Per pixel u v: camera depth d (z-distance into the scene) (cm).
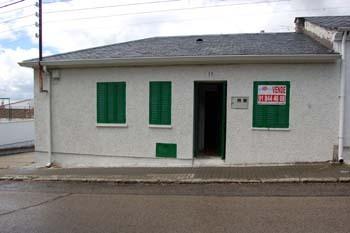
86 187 865
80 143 1214
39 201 730
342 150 1011
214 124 1209
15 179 992
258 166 1034
